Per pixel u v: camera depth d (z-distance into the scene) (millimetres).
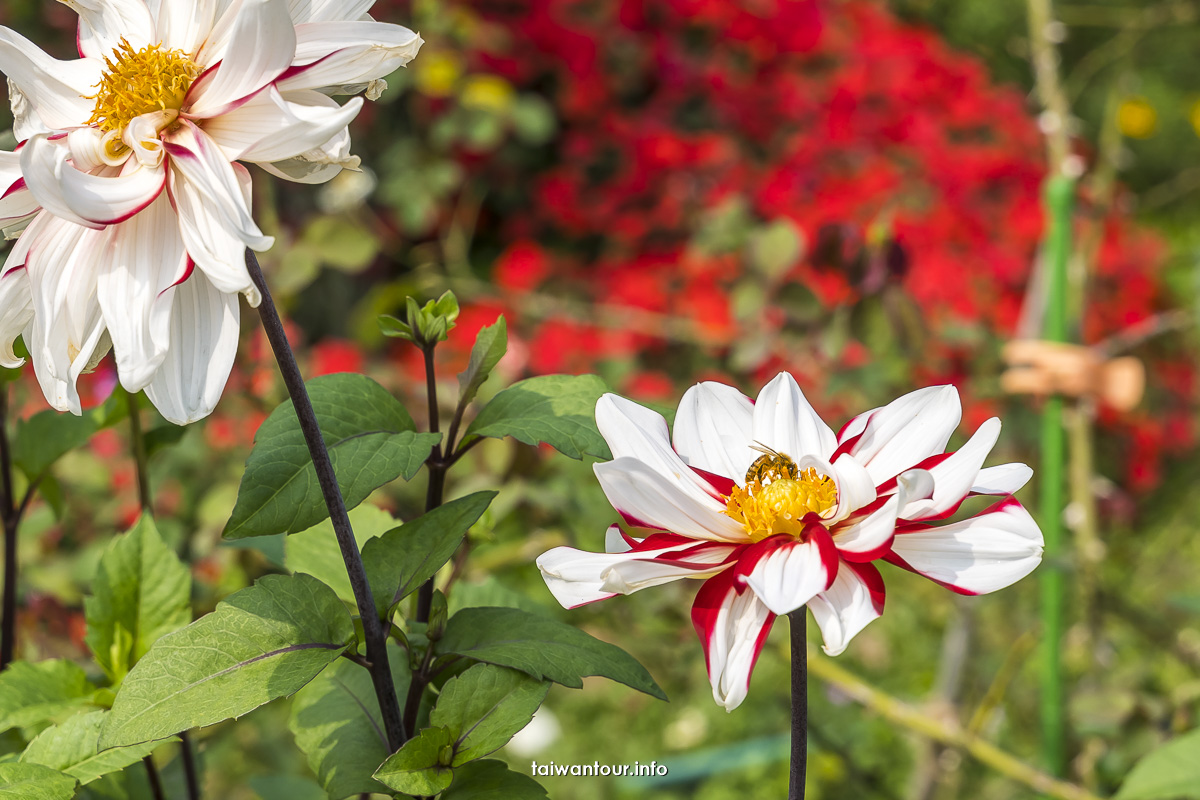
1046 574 1127
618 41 2832
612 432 669
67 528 1354
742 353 1461
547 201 2730
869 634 1945
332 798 687
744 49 2852
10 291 648
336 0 656
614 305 2068
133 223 639
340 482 663
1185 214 3949
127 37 667
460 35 2324
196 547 1191
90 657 997
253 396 1127
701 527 655
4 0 1657
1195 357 2494
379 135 2625
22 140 670
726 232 1656
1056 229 1220
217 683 645
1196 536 2229
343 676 723
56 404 644
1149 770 808
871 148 2371
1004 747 1536
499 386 1254
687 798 1720
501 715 666
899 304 1353
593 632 1384
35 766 664
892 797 1265
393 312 1691
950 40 4281
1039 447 1626
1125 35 1426
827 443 687
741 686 635
